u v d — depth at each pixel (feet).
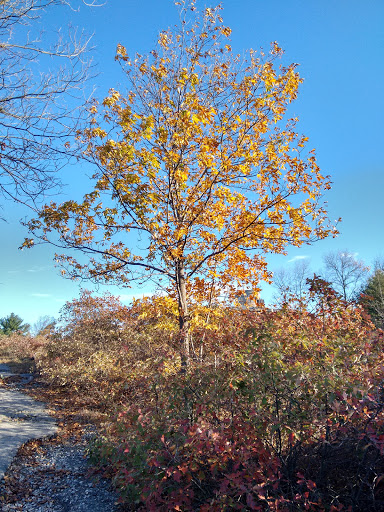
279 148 26.25
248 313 19.63
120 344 36.29
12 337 77.77
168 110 26.99
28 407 29.43
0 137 14.84
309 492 11.10
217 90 27.81
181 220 27.27
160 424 13.29
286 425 11.57
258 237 27.22
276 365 12.27
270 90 26.21
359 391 10.66
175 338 25.62
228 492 10.66
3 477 16.16
